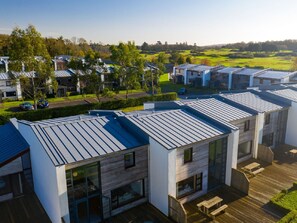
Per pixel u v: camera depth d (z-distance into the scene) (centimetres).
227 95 3300
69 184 1752
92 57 5094
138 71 5531
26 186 2295
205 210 2019
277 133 3256
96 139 1995
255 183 2428
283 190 2239
